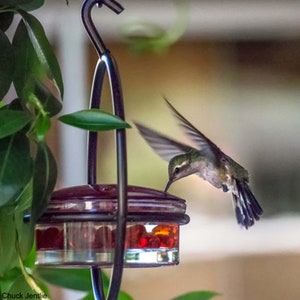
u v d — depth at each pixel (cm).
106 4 390
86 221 384
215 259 586
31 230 387
